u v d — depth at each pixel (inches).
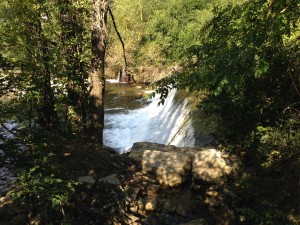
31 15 233.9
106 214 186.2
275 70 202.2
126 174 226.4
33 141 224.5
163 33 999.0
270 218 167.2
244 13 152.3
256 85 212.4
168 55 943.7
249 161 220.1
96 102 278.5
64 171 213.5
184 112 426.9
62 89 265.9
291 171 171.8
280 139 185.8
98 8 271.6
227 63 143.2
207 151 236.1
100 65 278.5
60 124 287.4
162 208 200.4
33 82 227.8
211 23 173.9
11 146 215.2
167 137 437.4
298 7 140.2
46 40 248.2
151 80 933.8
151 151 242.8
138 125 530.9
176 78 158.1
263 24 137.1
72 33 282.0
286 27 147.2
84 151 234.5
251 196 185.9
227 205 198.2
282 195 166.7
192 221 183.2
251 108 219.3
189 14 986.7
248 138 218.8
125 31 981.8
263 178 182.7
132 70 954.1
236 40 148.7
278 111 207.2
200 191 214.4
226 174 214.7
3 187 223.5
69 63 271.4
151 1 1148.5
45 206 170.2
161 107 582.9
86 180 200.7
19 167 199.5
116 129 510.9
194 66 159.6
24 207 172.2
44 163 201.6
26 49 229.3
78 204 180.2
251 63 139.6
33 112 248.5
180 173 220.7
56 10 263.4
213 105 234.5
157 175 224.8
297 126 187.5
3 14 234.5
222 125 239.9
